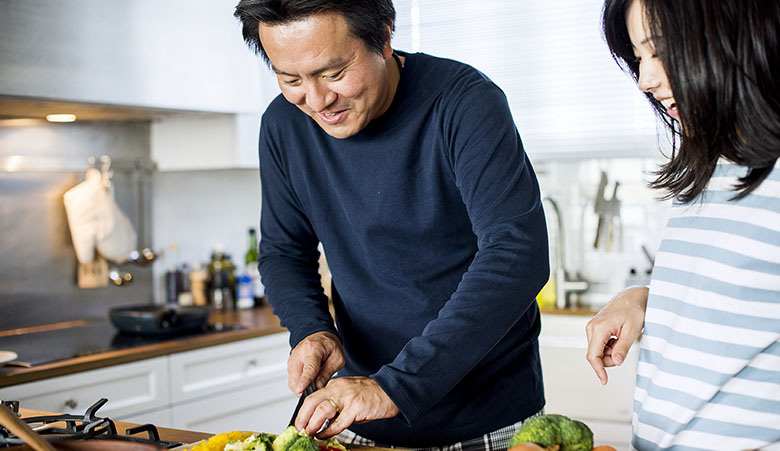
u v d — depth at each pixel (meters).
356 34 1.15
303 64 1.15
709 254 1.01
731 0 0.87
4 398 2.04
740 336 0.98
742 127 0.90
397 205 1.38
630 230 3.07
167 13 2.60
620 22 1.02
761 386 0.98
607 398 2.69
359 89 1.20
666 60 0.92
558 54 3.01
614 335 1.16
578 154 3.01
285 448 1.00
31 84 2.24
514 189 1.25
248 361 2.68
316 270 1.63
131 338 2.59
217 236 3.36
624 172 3.09
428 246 1.38
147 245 3.14
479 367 1.39
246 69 2.86
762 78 0.87
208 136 2.97
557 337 2.80
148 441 1.19
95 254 2.92
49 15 2.28
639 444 1.10
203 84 2.71
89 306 2.96
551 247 3.06
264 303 3.28
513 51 3.06
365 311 1.46
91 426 1.22
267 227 1.63
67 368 2.18
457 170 1.31
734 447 1.00
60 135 2.86
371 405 1.07
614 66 2.97
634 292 1.21
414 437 1.41
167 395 2.43
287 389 2.81
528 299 1.20
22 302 2.76
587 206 3.12
